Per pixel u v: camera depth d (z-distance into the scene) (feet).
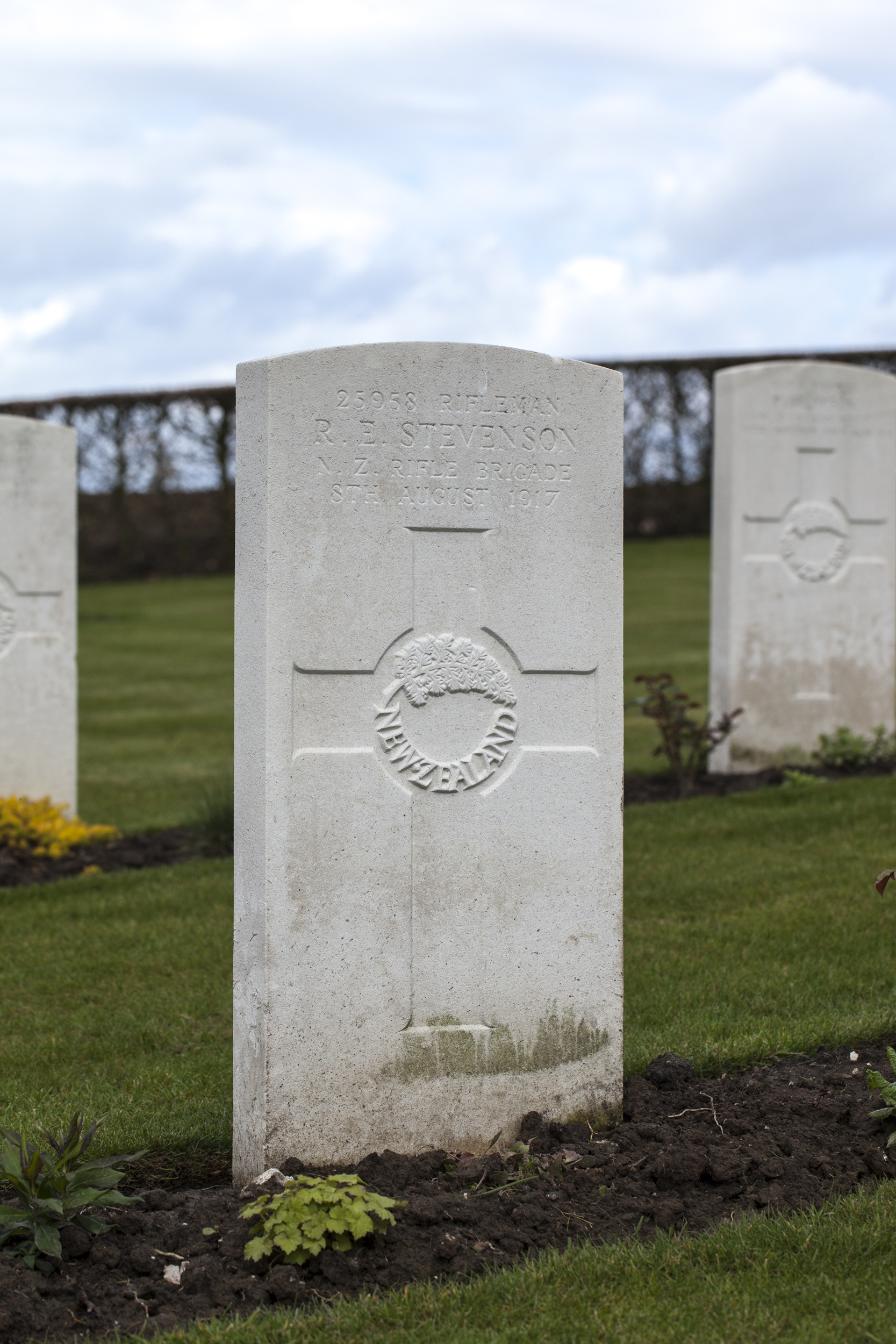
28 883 25.31
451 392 12.99
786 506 33.09
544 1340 9.78
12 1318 10.06
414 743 13.04
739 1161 12.17
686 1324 9.91
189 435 100.01
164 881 24.63
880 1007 16.83
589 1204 11.89
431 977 13.19
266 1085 12.57
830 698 33.81
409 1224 11.48
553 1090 13.67
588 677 13.67
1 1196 12.39
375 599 12.81
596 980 13.79
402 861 13.02
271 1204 11.02
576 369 13.44
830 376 33.17
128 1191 12.88
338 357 12.55
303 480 12.47
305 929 12.67
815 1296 10.16
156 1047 16.84
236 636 12.64
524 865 13.47
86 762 39.24
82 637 71.97
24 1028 17.54
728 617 32.86
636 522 102.06
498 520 13.21
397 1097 13.10
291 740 12.57
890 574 34.14
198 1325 9.94
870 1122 13.07
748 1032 16.08
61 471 29.68
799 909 21.26
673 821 27.32
